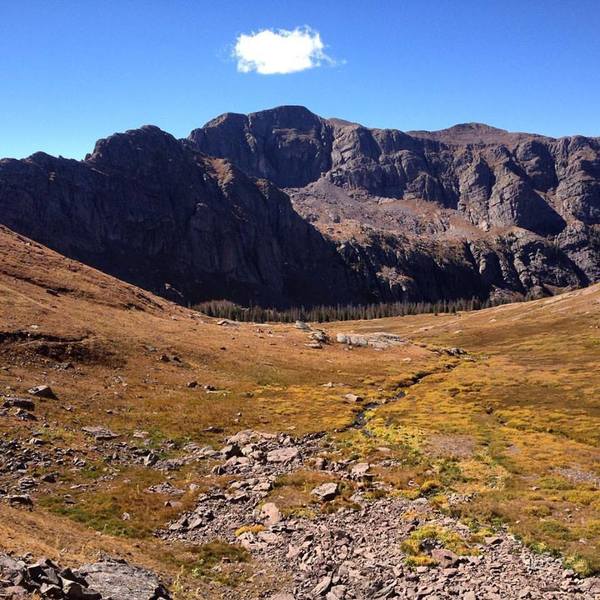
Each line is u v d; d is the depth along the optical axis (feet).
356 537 104.47
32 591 54.90
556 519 108.37
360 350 425.69
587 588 80.48
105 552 86.17
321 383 298.15
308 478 140.26
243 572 91.71
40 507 111.04
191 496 127.03
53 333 246.88
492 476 140.46
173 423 189.67
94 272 418.92
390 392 285.43
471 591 79.87
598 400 232.32
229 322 468.34
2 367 202.59
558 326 520.83
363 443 179.01
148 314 369.30
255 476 144.15
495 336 542.57
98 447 154.81
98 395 203.72
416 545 97.35
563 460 152.25
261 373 300.20
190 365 281.54
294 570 91.91
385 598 79.82
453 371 355.15
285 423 206.69
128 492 126.21
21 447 140.97
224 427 194.39
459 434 188.44
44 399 183.01
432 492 131.54
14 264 342.85
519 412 220.23
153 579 75.41
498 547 97.35
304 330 483.10
